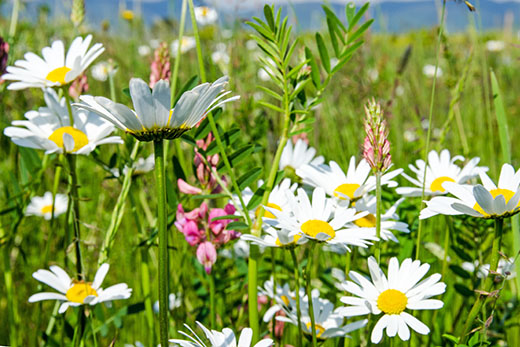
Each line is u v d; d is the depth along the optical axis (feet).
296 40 1.54
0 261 2.03
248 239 1.49
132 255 2.10
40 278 1.60
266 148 2.08
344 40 1.62
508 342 1.77
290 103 1.59
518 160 2.56
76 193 1.69
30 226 2.21
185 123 1.37
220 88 1.37
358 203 1.64
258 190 1.59
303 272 1.51
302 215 1.53
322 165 1.73
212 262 1.67
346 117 2.38
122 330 1.95
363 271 1.72
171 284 1.95
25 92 2.36
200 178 1.68
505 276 1.46
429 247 1.80
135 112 1.39
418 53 3.41
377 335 1.42
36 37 2.67
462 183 1.71
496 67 3.66
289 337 1.83
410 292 1.47
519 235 1.62
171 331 1.80
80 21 2.00
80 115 1.74
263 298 1.80
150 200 2.05
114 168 1.81
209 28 2.64
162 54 1.73
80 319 1.63
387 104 2.32
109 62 1.84
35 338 1.83
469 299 1.76
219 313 1.84
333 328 1.55
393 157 2.37
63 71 1.68
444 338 1.70
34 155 1.81
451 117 1.99
